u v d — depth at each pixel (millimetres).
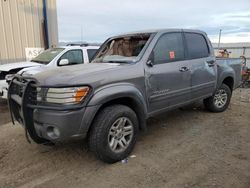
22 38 9891
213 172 3248
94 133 3293
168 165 3455
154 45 4070
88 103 3143
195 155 3756
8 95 3793
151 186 2963
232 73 5980
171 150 3943
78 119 3094
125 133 3598
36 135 3350
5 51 9477
